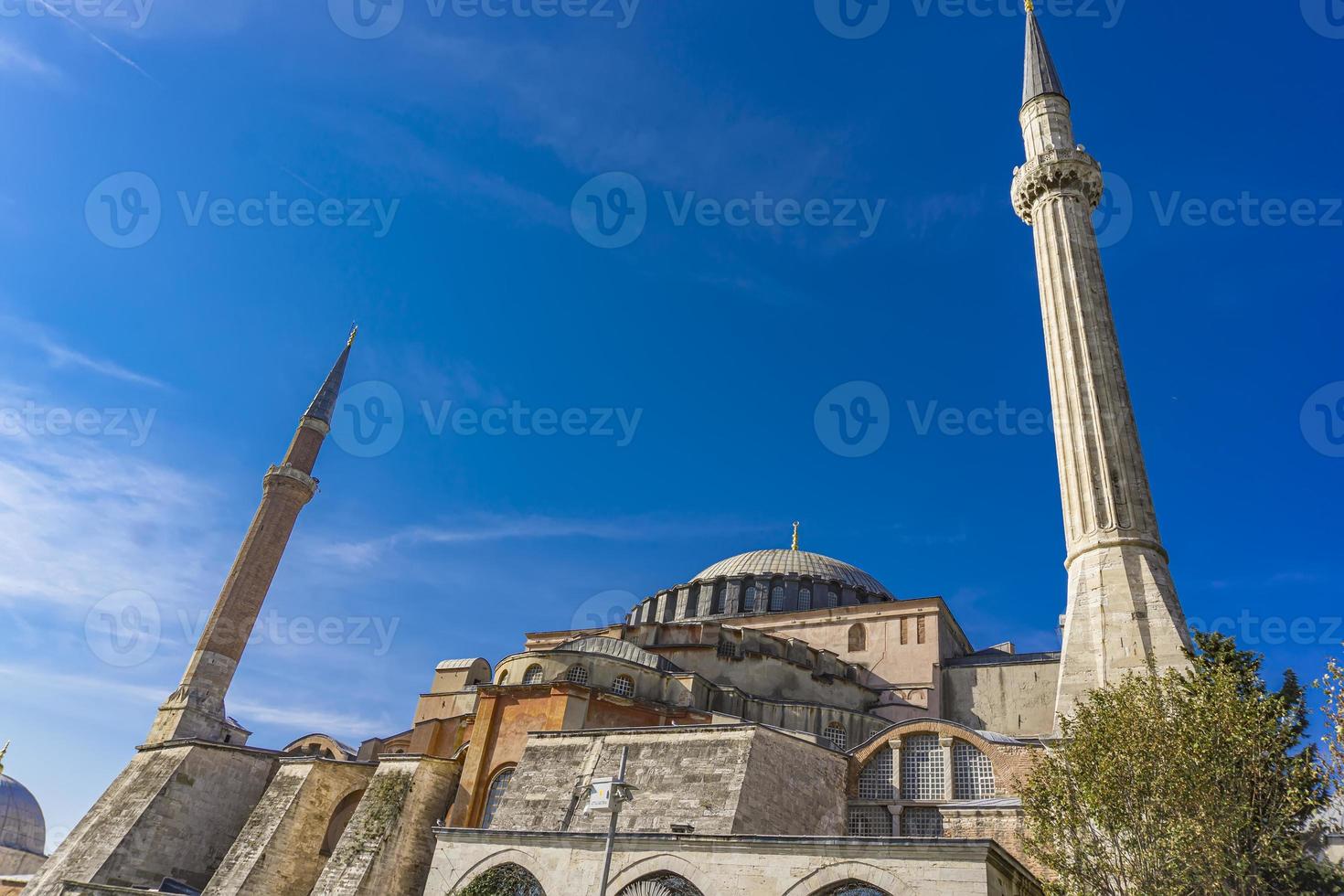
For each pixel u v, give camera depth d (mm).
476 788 40594
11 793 96750
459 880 33781
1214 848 21484
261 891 42219
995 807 32156
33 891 47625
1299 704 26578
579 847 31969
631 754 36406
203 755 51656
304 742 65062
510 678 45062
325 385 73250
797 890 27078
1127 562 36906
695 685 45531
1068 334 43562
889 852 26188
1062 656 36531
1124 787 23000
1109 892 22453
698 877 28859
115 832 48312
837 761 37531
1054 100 51375
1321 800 23062
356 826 40312
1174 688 25500
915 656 52625
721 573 65812
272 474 67562
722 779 33375
